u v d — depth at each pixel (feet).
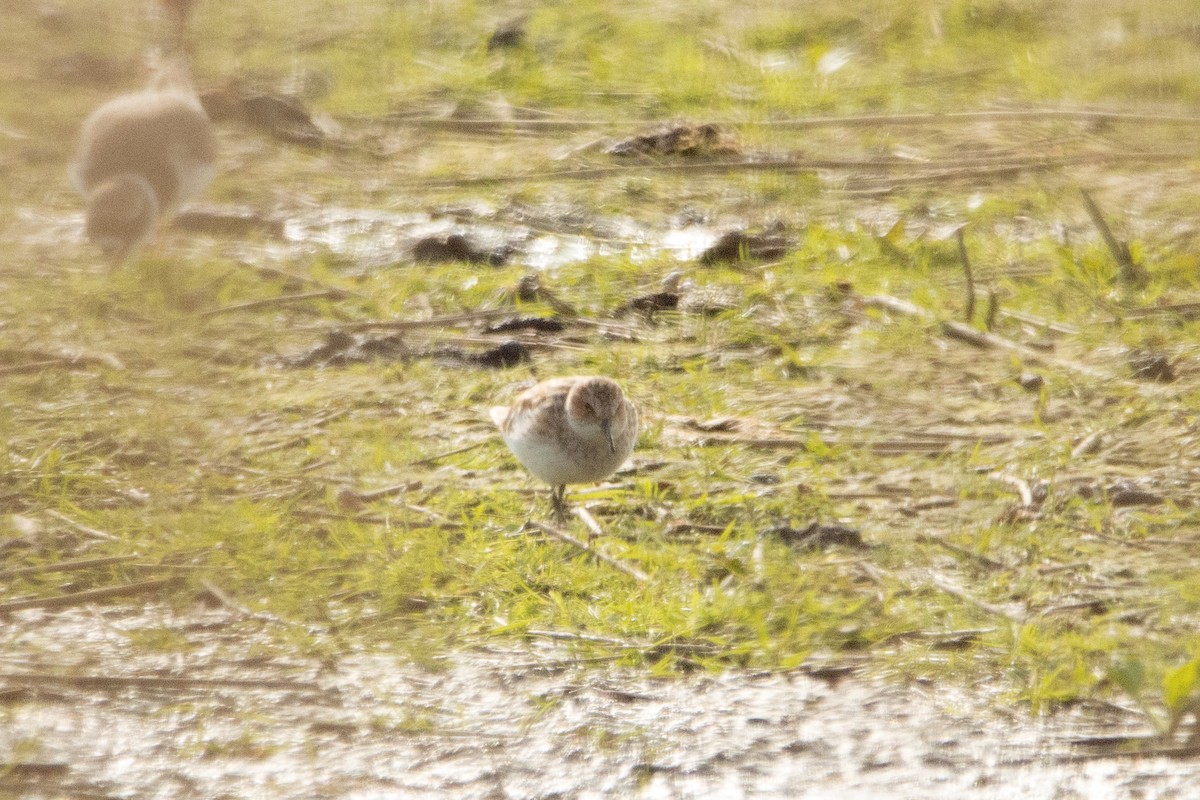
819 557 31.50
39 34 76.07
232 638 28.60
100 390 40.04
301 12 80.07
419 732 25.54
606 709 26.27
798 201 55.11
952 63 71.15
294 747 25.05
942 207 54.29
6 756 24.59
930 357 42.83
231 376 41.37
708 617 28.76
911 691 26.61
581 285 47.96
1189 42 72.90
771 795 23.84
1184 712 24.62
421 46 74.23
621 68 70.08
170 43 74.08
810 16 77.30
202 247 51.08
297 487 34.73
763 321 45.34
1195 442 36.81
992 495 34.27
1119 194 54.90
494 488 35.40
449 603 29.86
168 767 24.43
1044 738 25.11
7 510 33.68
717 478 35.60
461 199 56.13
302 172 58.75
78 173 49.32
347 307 46.11
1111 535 32.22
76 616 29.30
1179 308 44.91
